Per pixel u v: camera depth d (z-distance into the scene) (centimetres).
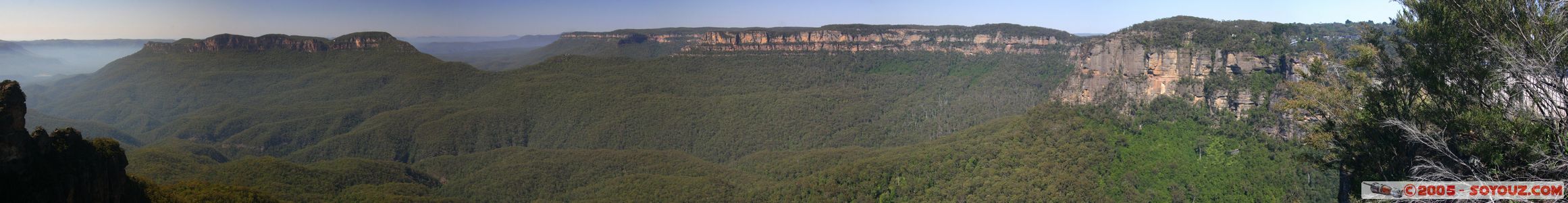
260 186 7781
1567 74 2616
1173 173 6800
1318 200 5816
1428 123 3073
